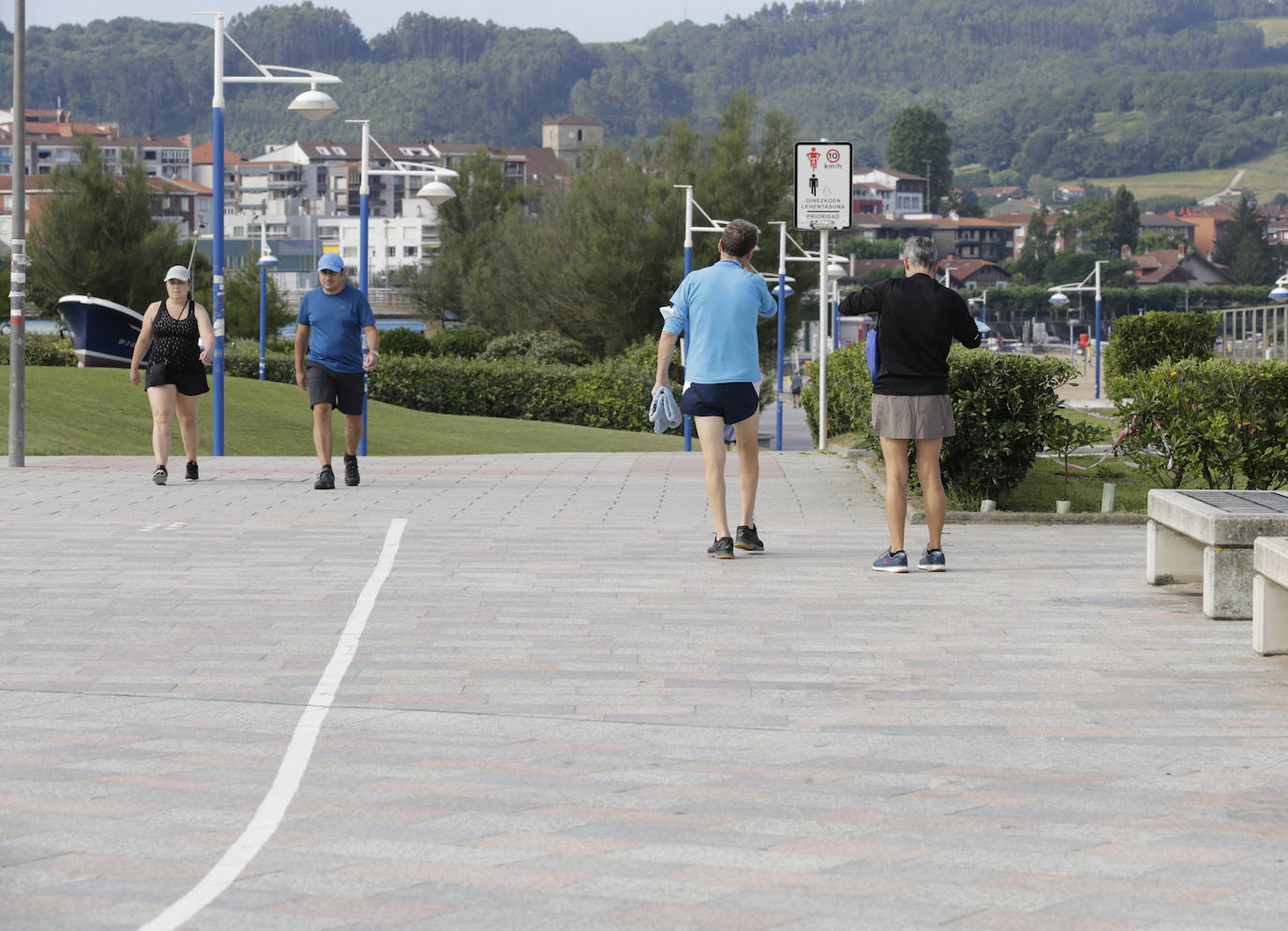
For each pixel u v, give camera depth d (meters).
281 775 8.34
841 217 30.36
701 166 85.69
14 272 25.94
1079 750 8.93
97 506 19.61
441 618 12.59
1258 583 11.38
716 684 10.45
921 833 7.49
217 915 6.42
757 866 7.02
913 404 14.73
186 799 7.93
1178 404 18.83
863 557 15.80
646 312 85.25
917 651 11.49
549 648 11.52
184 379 22.73
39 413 39.91
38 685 10.30
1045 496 21.53
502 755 8.77
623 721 9.52
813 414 47.41
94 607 12.95
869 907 6.55
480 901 6.59
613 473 24.64
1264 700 10.10
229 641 11.66
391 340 84.31
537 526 17.92
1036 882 6.84
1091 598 13.58
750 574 14.74
